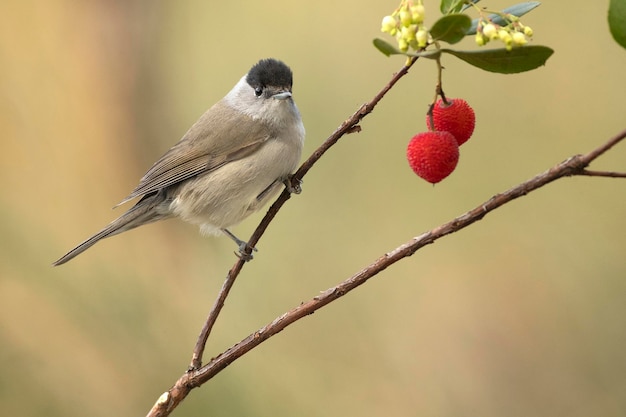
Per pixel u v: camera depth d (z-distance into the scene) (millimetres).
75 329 10688
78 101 13461
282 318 4832
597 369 10969
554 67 12516
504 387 11141
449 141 4602
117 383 10383
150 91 13633
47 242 11766
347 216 12055
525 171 12188
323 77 12750
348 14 13133
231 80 13344
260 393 10383
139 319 10867
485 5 12641
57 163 13086
